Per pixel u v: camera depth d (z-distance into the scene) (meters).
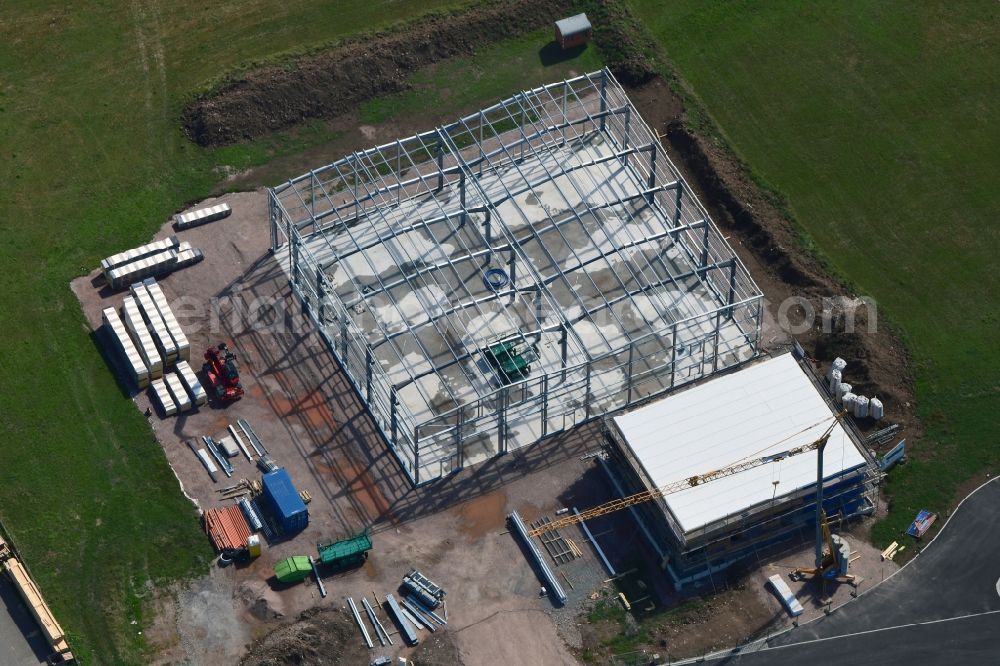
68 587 106.25
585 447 116.62
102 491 111.81
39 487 111.81
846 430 111.81
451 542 110.31
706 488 108.00
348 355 121.25
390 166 135.75
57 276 126.25
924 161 137.38
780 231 132.00
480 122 129.00
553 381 120.38
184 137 138.62
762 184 136.00
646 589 107.62
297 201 134.12
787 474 108.88
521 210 124.75
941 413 118.25
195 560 108.12
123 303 122.69
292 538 109.88
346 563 108.00
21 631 104.00
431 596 106.12
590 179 134.88
